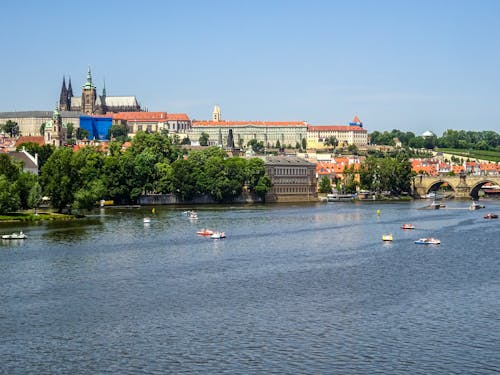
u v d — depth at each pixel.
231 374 109.19
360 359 115.38
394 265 196.62
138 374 109.12
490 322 135.12
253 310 143.12
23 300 150.38
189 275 178.75
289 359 115.19
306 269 189.00
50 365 112.50
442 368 112.00
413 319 137.00
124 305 146.62
